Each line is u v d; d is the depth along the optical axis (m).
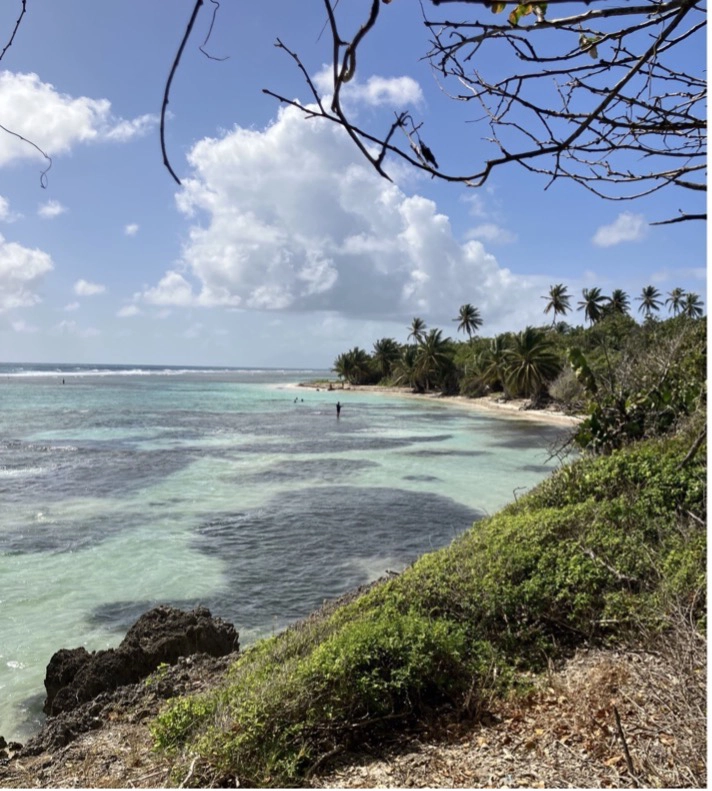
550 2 1.12
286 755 4.08
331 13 1.01
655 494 8.34
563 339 62.81
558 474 10.64
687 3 1.19
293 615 10.31
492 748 4.11
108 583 11.75
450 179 1.17
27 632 9.48
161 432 38.19
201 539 14.77
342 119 1.06
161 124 0.96
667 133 1.53
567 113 1.55
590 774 3.66
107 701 6.03
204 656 6.93
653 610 5.39
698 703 3.92
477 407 66.00
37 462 25.95
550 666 5.11
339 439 35.69
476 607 5.98
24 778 4.44
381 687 4.52
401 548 14.12
